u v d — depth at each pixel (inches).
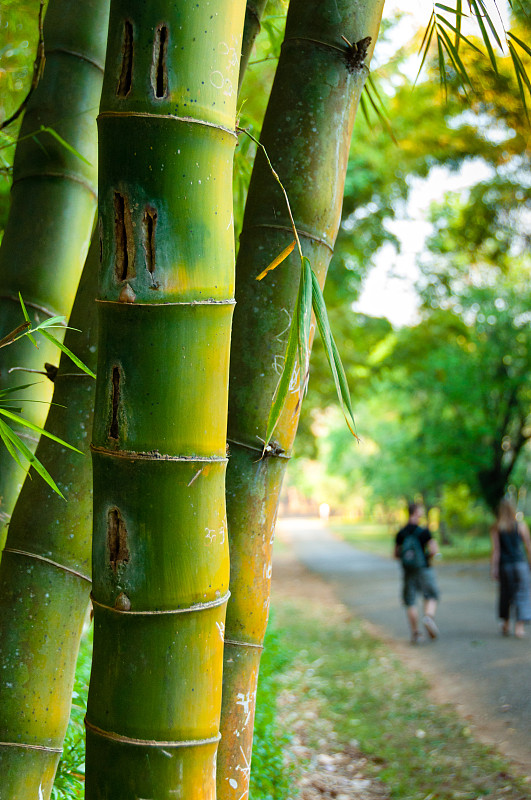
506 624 360.2
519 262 677.3
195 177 55.5
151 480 54.8
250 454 73.1
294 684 299.7
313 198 74.4
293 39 77.7
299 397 74.0
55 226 100.1
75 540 73.4
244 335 74.0
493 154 414.3
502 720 229.5
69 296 102.0
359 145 414.9
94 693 56.5
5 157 147.4
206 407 56.0
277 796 167.0
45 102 102.4
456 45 94.7
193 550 55.4
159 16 55.5
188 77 55.5
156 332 54.9
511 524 360.5
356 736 231.9
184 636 55.2
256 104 242.5
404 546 373.1
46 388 99.8
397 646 367.6
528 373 737.6
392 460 1158.3
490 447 790.5
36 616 71.3
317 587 717.9
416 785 186.1
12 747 69.3
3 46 155.8
